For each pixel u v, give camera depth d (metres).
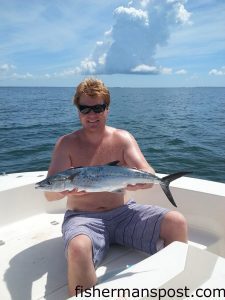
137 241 2.55
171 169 8.34
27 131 15.12
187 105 37.59
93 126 2.65
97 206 2.65
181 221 2.42
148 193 3.35
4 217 3.17
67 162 2.72
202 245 2.80
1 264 2.54
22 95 72.00
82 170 2.34
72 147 2.74
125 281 1.64
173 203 2.44
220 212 2.91
